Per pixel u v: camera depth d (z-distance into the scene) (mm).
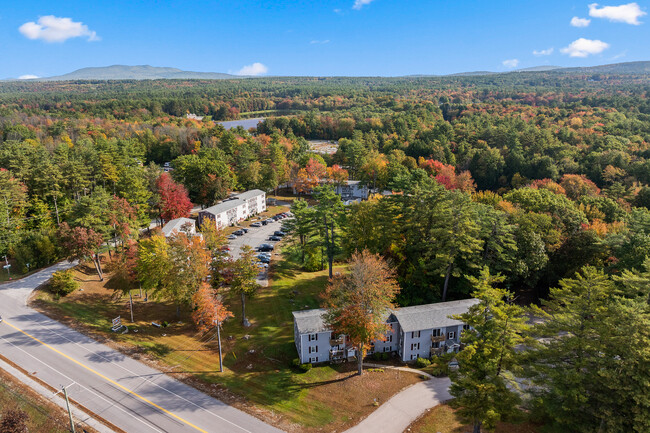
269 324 54562
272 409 39438
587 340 33312
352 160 146125
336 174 128125
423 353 49812
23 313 53250
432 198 60688
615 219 81562
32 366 43062
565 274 61906
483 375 33562
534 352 35062
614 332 31797
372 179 126000
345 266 73938
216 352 48844
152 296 56562
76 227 60375
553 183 106938
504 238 57406
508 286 59500
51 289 59000
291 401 40750
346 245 67812
